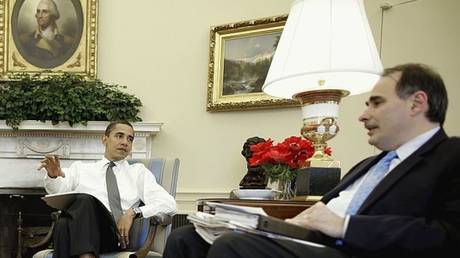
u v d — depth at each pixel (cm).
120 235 238
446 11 314
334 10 187
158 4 414
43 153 388
